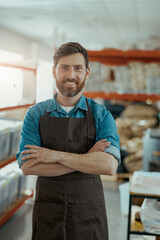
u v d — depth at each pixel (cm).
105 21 565
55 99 206
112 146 200
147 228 233
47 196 200
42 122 202
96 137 205
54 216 197
